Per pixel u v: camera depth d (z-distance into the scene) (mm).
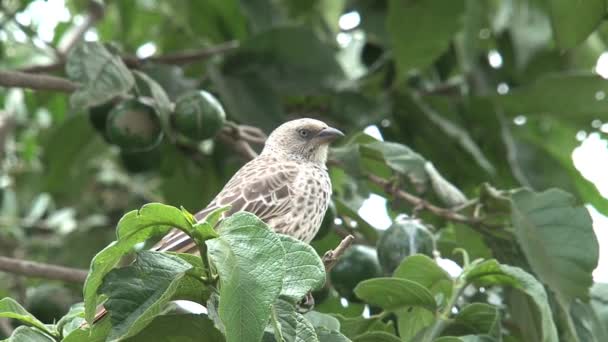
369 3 13859
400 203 10727
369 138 11000
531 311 9648
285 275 6469
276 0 13836
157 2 15367
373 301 8523
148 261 6684
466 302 10031
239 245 6359
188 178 13570
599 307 9648
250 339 6152
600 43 14695
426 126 13242
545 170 13398
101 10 14773
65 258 14164
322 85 12938
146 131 10375
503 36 14523
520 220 9742
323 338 7242
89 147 14469
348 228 11281
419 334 8430
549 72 14617
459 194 10578
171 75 12070
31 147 15977
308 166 10812
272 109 12719
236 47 12844
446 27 12609
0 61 15570
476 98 13148
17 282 13453
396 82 12781
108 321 6898
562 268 9555
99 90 10031
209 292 6816
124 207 15148
